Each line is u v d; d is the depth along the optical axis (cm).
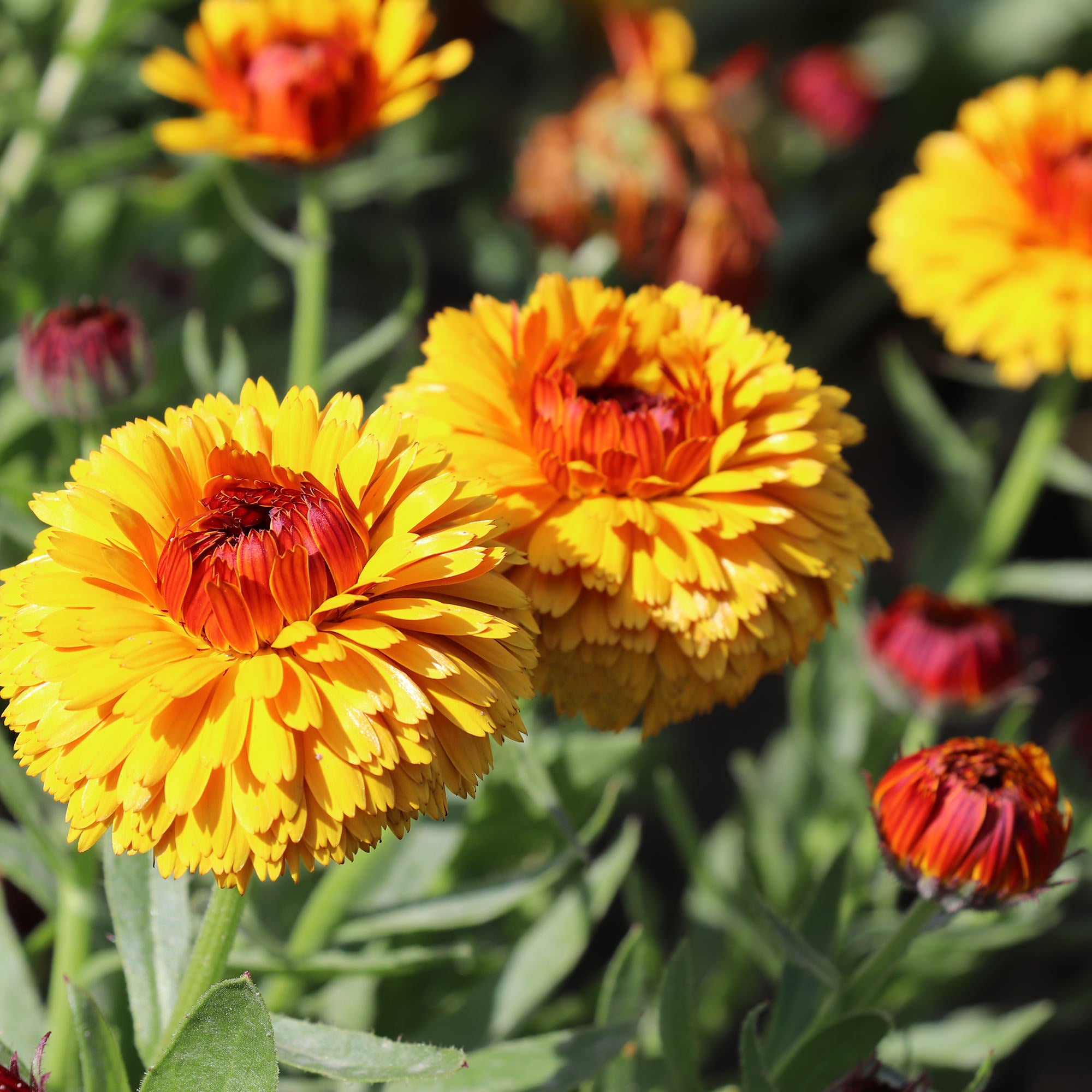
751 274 59
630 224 58
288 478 40
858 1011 43
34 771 39
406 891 48
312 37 50
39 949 47
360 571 39
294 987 47
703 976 54
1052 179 53
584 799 50
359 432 40
